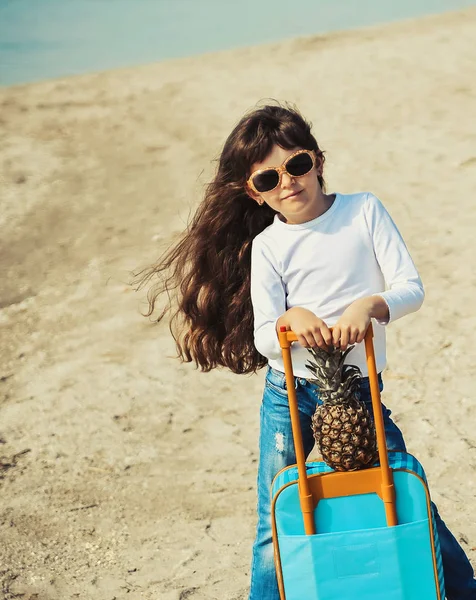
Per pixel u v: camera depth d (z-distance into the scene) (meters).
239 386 6.14
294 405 2.70
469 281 7.10
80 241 9.07
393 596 2.74
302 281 2.96
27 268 8.61
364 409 2.74
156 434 5.59
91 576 4.12
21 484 5.08
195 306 3.48
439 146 10.02
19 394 6.31
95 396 6.16
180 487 4.94
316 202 2.94
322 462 2.85
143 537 4.45
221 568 4.13
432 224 8.20
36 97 14.42
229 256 3.34
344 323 2.63
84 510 4.75
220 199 3.23
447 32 15.05
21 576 4.13
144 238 8.93
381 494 2.74
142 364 6.56
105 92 14.36
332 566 2.73
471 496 4.48
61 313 7.63
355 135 10.70
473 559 3.92
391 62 13.55
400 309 2.75
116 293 7.86
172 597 3.91
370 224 2.94
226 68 14.88
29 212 9.90
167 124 12.30
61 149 11.84
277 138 2.89
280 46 16.02
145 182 10.39
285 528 2.77
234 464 5.16
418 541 2.73
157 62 16.33
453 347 6.14
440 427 5.20
